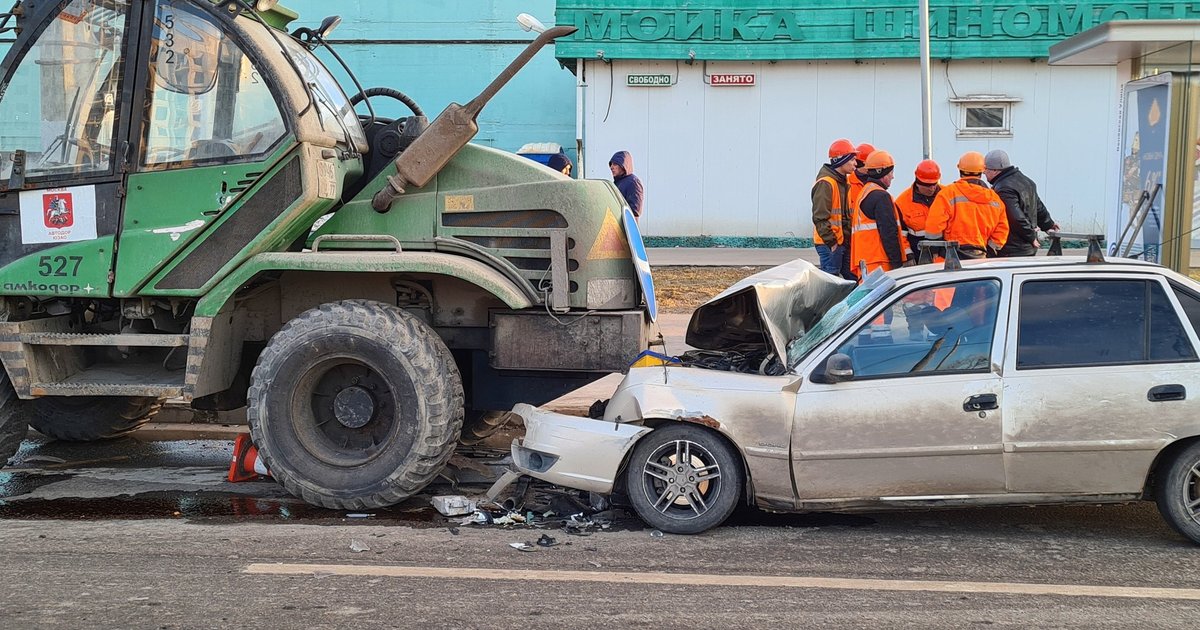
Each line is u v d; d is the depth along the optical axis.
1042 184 18.41
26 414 6.78
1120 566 5.16
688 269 15.52
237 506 6.37
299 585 4.88
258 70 6.18
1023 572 5.08
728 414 5.62
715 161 18.80
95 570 5.10
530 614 4.52
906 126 18.52
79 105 6.38
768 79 18.53
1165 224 9.98
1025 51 17.89
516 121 20.25
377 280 6.68
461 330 6.71
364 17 19.95
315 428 6.29
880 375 5.61
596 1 18.23
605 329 6.42
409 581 4.94
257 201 6.20
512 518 6.00
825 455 5.55
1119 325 5.54
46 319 6.61
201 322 6.23
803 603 4.66
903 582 4.93
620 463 5.73
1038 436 5.42
